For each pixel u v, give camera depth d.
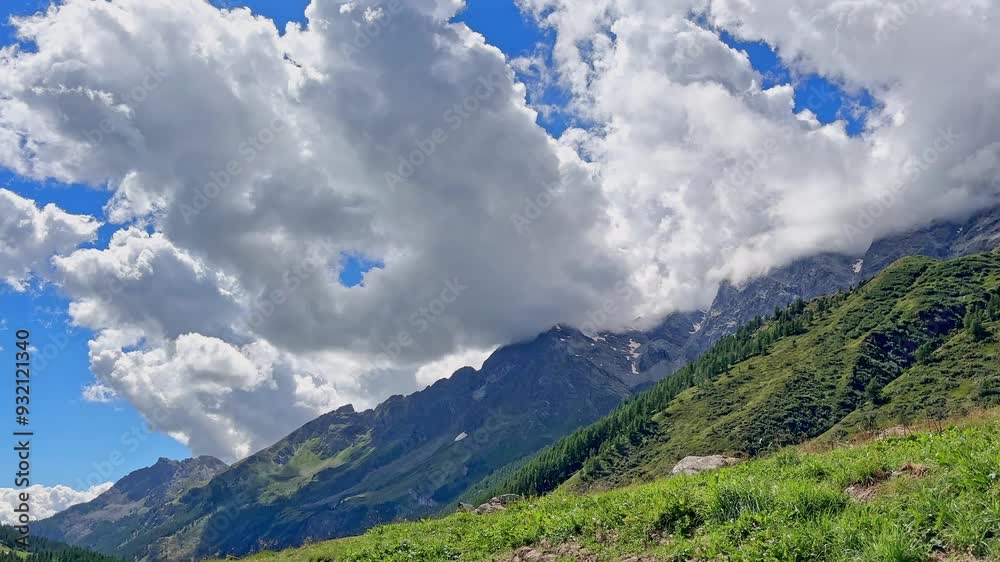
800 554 11.75
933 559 10.53
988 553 10.19
